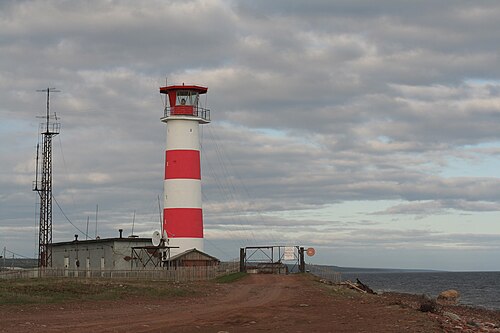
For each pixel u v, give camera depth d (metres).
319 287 60.06
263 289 57.69
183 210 81.50
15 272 73.88
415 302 58.91
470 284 185.62
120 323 31.86
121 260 80.00
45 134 96.56
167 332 28.81
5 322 31.38
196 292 52.81
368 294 60.25
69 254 88.69
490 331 34.38
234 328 30.77
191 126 83.38
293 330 30.22
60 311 37.53
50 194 96.12
